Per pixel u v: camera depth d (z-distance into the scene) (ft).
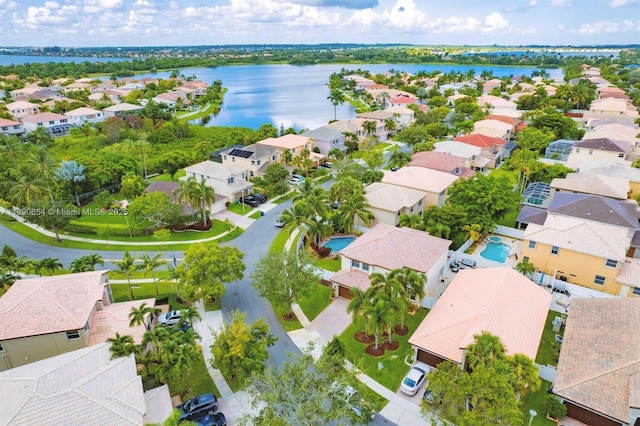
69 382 85.10
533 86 589.73
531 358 99.66
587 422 95.04
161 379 97.76
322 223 175.42
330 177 275.59
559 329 129.80
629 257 161.07
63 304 118.73
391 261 142.00
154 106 437.17
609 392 90.94
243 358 102.68
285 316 139.44
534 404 102.63
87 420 76.95
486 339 94.22
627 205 186.29
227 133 404.57
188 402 101.55
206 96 588.50
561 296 140.36
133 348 101.91
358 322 135.13
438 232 167.12
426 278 136.36
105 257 181.88
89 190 247.91
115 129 366.02
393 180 222.69
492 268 138.00
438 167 240.94
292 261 134.31
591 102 462.60
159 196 198.59
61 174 232.32
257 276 134.10
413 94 596.29
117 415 79.25
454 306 121.80
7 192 238.48
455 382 86.99
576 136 334.24
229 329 107.86
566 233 155.84
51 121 414.21
